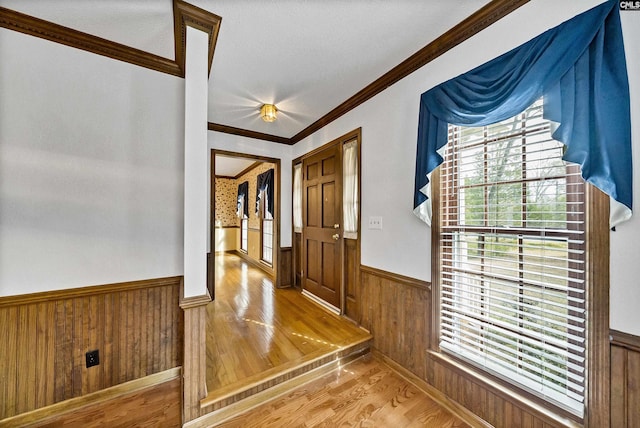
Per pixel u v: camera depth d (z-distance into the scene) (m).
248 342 2.20
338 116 2.85
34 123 1.56
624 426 1.07
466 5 1.46
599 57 1.09
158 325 1.90
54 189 1.61
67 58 1.64
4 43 1.49
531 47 1.27
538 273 1.33
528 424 1.32
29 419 1.51
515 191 1.44
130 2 1.40
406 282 1.98
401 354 2.02
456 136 1.72
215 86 2.35
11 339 1.49
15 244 1.51
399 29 1.65
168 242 1.96
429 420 1.56
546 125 1.31
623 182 1.05
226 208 7.54
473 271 1.60
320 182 3.21
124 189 1.81
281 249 3.90
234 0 1.41
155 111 1.91
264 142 3.75
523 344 1.39
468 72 1.58
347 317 2.69
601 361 1.12
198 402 1.51
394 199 2.12
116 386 1.75
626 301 1.07
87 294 1.68
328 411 1.61
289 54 1.90
